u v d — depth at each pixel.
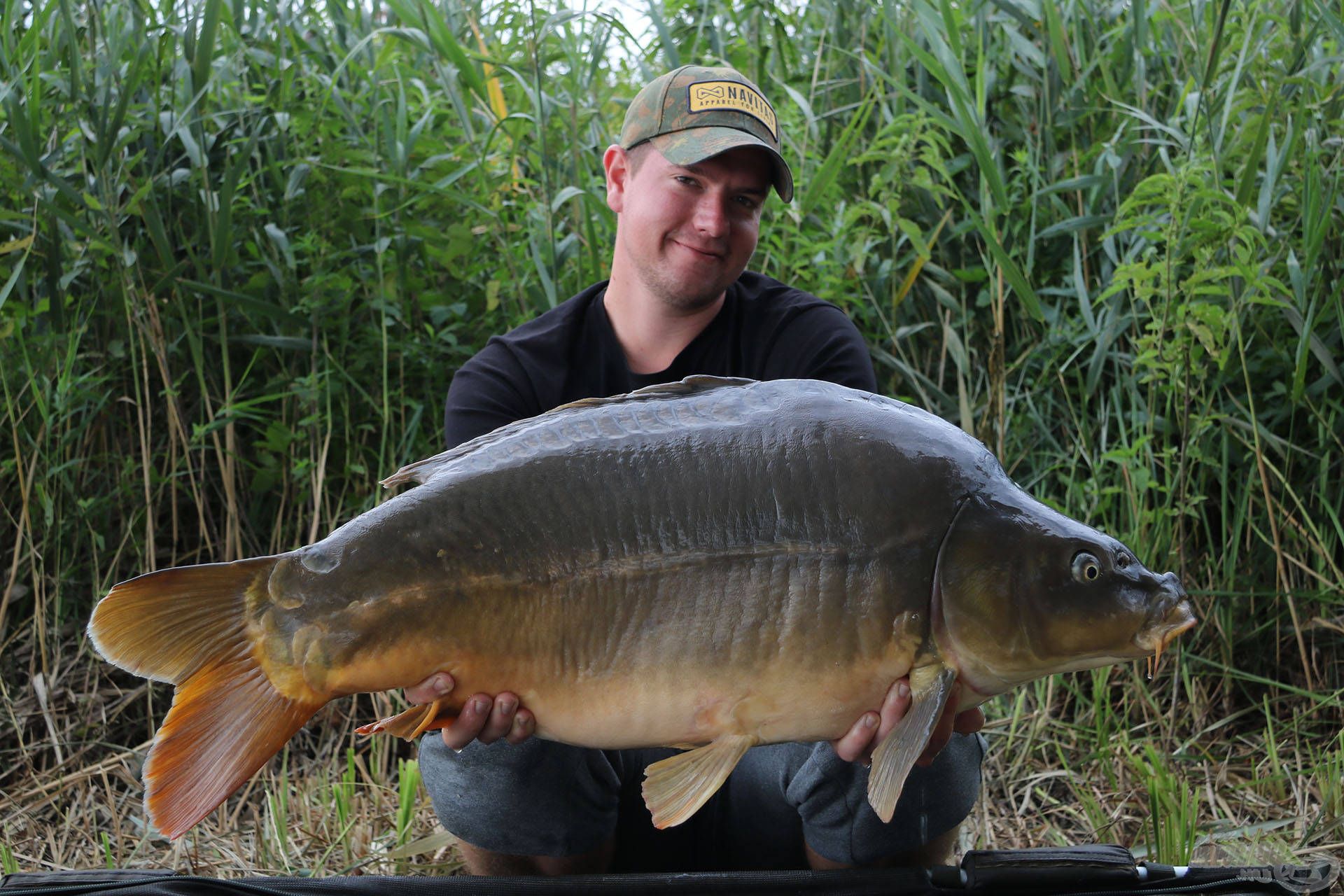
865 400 1.80
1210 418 3.21
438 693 1.69
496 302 3.55
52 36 3.63
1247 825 2.70
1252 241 3.05
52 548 3.47
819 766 2.08
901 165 3.65
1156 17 3.79
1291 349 3.43
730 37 4.16
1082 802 2.81
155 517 3.65
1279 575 3.25
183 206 3.78
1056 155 3.76
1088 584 1.68
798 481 1.69
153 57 3.73
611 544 1.69
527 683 1.71
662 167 2.42
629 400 1.83
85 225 3.40
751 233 2.50
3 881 1.93
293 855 2.66
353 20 4.06
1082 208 3.70
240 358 3.83
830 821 2.13
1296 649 3.36
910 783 2.07
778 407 1.76
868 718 1.71
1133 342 3.28
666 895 1.84
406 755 3.25
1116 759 3.04
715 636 1.68
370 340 3.66
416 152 3.74
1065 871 1.83
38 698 3.30
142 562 3.56
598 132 4.04
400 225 3.61
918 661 1.69
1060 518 1.74
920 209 3.88
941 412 3.72
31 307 3.65
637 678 1.69
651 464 1.71
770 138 2.50
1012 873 1.83
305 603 1.68
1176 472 3.40
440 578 1.68
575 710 1.72
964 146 3.85
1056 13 3.61
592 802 2.20
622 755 2.34
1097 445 3.59
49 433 3.42
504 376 2.51
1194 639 3.33
